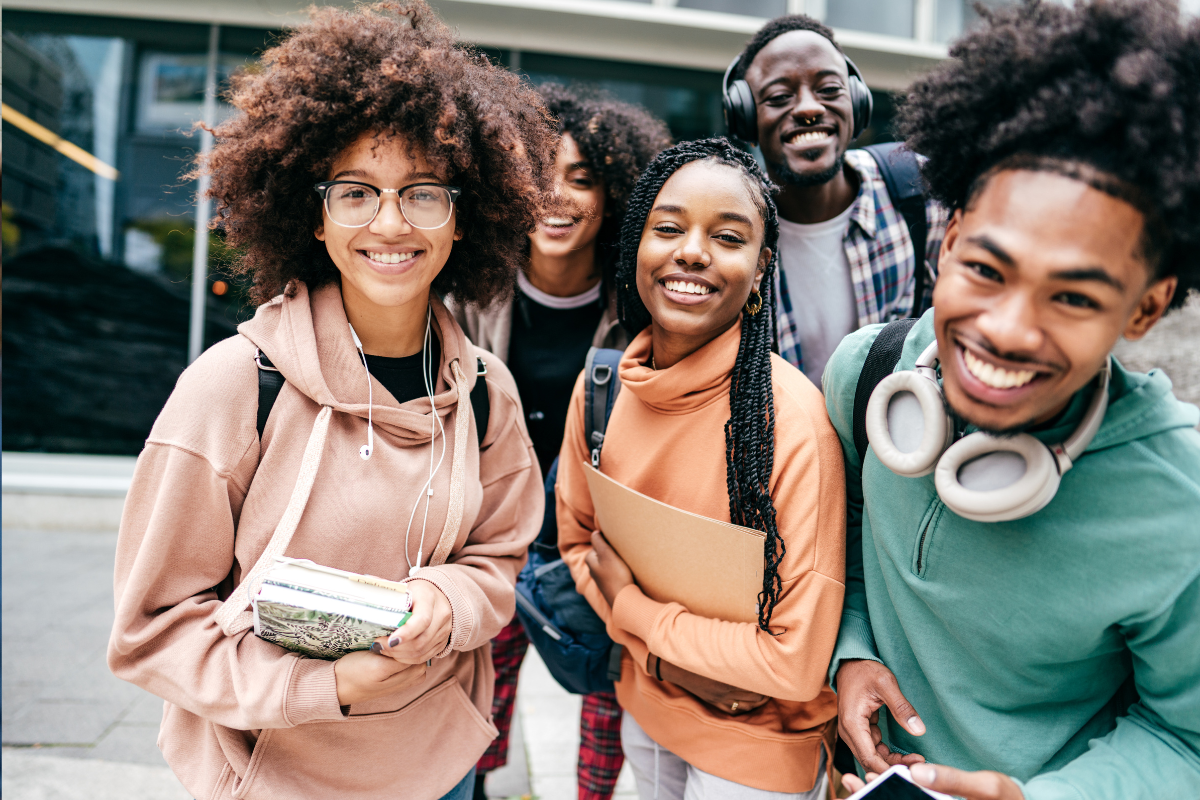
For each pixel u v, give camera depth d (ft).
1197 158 2.33
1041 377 2.54
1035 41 2.56
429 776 3.95
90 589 12.84
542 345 6.91
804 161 6.07
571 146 6.41
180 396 3.51
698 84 17.34
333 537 3.59
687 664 4.15
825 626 3.93
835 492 4.00
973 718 3.45
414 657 3.42
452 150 3.74
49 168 16.37
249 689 3.35
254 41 16.34
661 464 4.47
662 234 4.17
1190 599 2.89
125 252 16.62
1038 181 2.46
